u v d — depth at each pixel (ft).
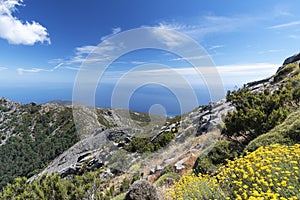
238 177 11.06
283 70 56.70
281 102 26.30
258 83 68.28
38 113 344.69
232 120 24.08
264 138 17.34
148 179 20.98
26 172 215.92
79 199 17.12
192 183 12.73
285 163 9.82
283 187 8.45
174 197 13.00
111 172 24.18
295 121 16.62
